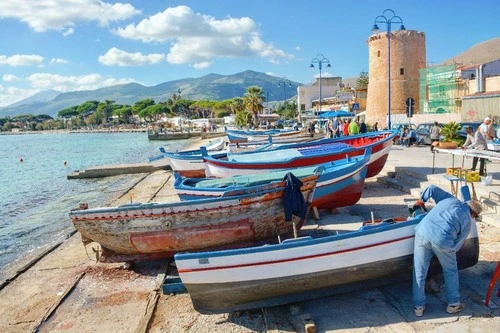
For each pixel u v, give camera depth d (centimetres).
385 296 696
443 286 701
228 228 911
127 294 805
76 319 719
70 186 2697
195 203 888
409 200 1322
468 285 693
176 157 2177
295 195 922
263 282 646
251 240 938
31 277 947
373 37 4703
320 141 1912
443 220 599
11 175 3569
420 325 596
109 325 686
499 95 2798
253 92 8175
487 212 1004
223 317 683
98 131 17712
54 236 1397
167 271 908
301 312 655
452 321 597
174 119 13200
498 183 1162
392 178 1636
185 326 662
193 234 902
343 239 649
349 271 659
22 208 2044
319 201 1183
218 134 7912
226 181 1112
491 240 873
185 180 1179
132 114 19900
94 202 2012
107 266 965
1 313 774
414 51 4619
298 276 648
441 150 1284
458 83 4097
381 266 669
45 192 2519
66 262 1034
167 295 783
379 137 1862
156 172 2967
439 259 614
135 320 696
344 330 604
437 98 4294
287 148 1877
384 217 1154
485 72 4156
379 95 4700
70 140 11369
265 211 924
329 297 708
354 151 1529
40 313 757
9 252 1248
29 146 8631
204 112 14662
